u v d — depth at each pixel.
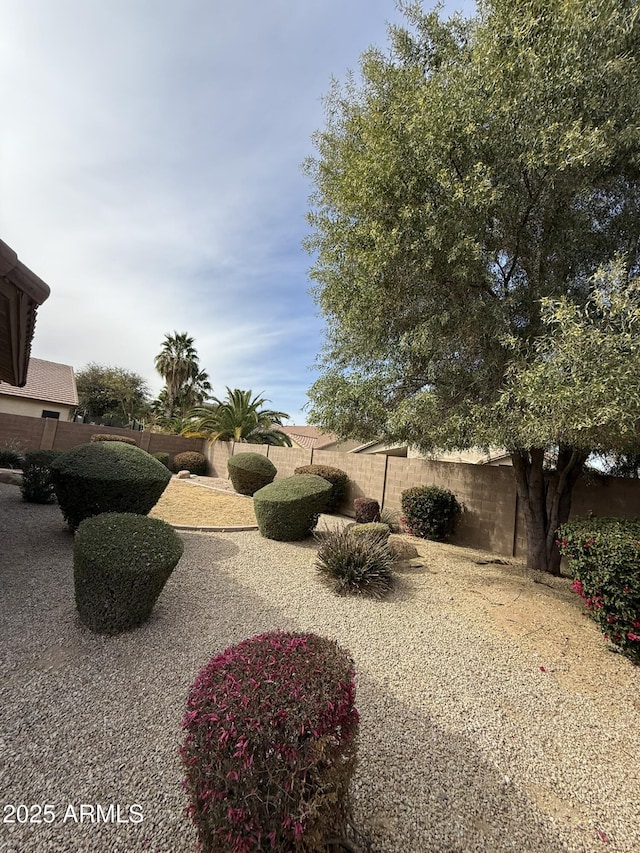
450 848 1.81
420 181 4.54
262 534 7.36
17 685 2.66
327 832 1.59
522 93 4.08
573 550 4.08
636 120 4.00
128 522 3.84
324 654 1.88
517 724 2.75
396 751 2.39
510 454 6.82
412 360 5.68
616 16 3.71
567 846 1.86
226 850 1.42
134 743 2.27
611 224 5.19
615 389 3.35
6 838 1.70
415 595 5.08
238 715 1.48
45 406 20.41
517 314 5.27
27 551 5.20
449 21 5.17
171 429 24.36
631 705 3.07
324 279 6.42
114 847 1.70
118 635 3.38
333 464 12.09
